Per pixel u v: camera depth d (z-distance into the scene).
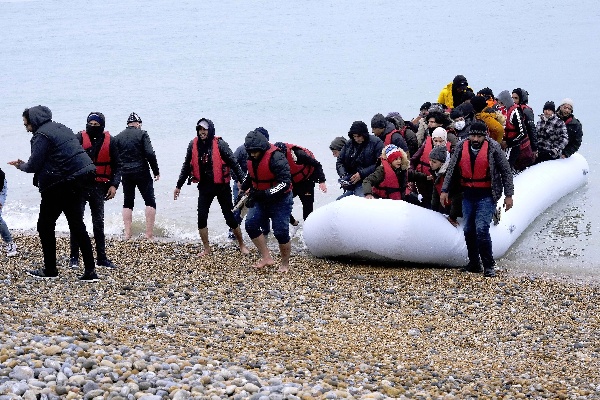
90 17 54.66
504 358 7.57
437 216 10.78
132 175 12.27
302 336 7.81
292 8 53.50
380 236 10.57
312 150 19.59
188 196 15.30
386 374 6.70
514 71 30.97
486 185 10.24
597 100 25.36
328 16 49.22
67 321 7.50
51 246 9.36
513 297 9.54
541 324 8.64
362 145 11.27
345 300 9.31
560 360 7.55
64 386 5.41
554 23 42.16
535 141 14.00
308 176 11.99
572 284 10.25
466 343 7.99
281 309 8.83
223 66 33.84
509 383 6.76
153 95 28.00
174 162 18.42
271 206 10.37
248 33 43.75
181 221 13.69
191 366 6.20
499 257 11.48
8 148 20.67
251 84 29.41
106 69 34.03
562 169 14.55
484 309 9.12
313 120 23.55
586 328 8.53
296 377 6.26
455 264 10.91
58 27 49.78
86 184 9.09
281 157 10.16
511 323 8.66
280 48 38.16
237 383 5.71
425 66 32.56
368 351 7.48
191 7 57.22
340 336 7.95
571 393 6.55
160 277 9.93
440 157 10.66
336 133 21.77
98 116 10.17
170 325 7.81
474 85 28.95
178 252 11.46
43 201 9.16
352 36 41.25
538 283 10.14
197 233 13.01
